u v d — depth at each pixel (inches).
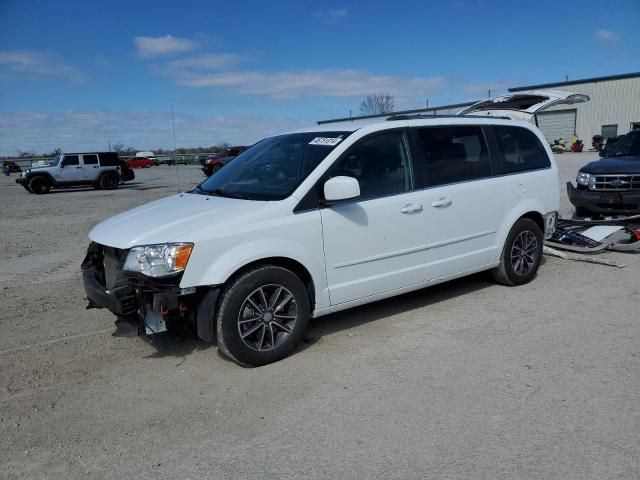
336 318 206.1
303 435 127.7
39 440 129.3
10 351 183.2
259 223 161.3
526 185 233.3
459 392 144.7
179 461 119.6
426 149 202.1
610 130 1615.4
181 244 151.2
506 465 113.1
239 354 160.4
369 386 150.4
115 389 154.1
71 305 234.2
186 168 1990.7
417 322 198.7
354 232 178.9
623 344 172.1
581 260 279.9
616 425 126.2
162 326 154.6
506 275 233.3
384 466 114.7
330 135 191.0
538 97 290.8
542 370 155.7
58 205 731.4
